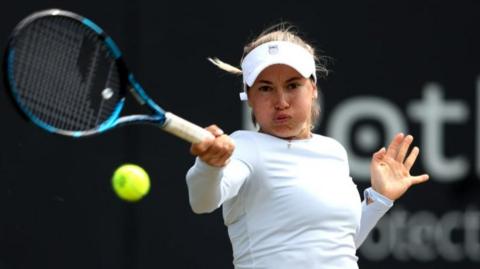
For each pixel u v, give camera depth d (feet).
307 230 43.60
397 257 82.43
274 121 45.06
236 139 44.91
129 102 78.38
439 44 84.07
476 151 84.07
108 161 78.33
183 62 79.82
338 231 44.21
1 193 76.74
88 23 40.47
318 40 82.02
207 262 79.77
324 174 44.78
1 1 76.59
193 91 79.82
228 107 80.07
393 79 83.20
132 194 42.45
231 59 80.59
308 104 45.70
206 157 39.52
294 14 81.66
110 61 40.86
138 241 78.64
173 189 79.30
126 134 78.64
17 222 76.89
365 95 82.58
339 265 43.91
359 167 81.97
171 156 79.36
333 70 82.12
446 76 84.02
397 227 82.58
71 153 77.77
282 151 44.50
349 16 82.69
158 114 40.37
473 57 84.43
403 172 50.90
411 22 83.71
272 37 46.85
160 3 79.71
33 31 40.78
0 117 76.84
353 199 45.16
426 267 82.84
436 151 83.56
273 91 45.16
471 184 83.76
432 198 83.25
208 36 80.28
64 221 77.56
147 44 79.36
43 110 40.83
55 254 77.36
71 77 41.22
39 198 77.20
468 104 84.17
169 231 79.20
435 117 83.66
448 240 83.25
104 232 78.13
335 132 81.82
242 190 44.09
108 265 78.13
